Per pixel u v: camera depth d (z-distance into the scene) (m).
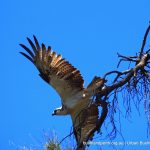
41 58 21.39
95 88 17.80
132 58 17.20
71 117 20.69
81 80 20.72
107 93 16.12
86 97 19.98
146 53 17.20
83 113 19.59
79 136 17.19
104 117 15.79
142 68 16.23
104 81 17.36
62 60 21.16
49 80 21.19
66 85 20.84
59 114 21.08
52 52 21.34
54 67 21.17
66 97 20.81
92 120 19.84
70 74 20.94
